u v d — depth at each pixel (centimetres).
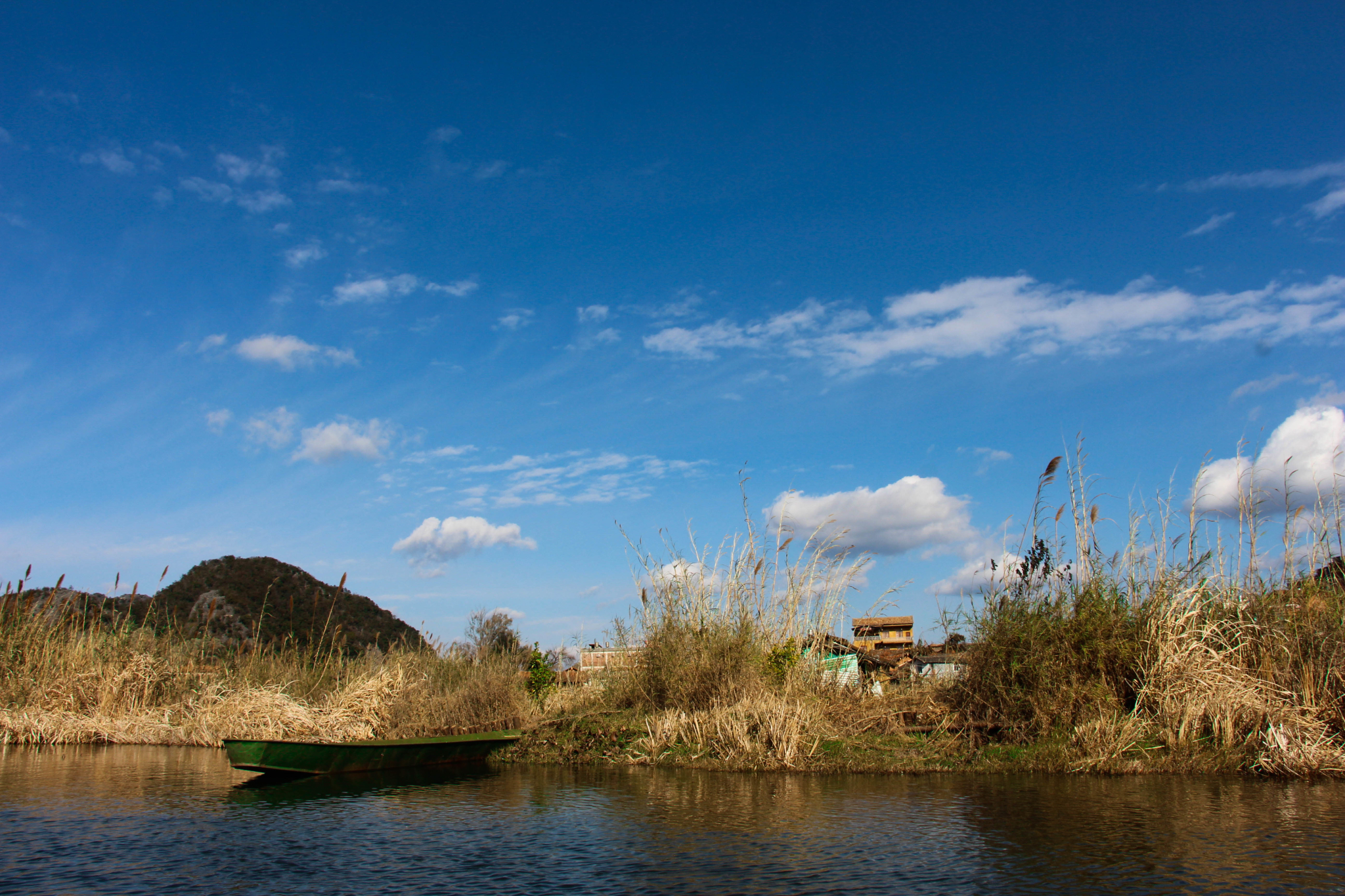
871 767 1115
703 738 1263
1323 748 1003
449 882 630
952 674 1309
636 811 884
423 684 1630
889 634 1952
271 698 1631
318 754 1162
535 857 702
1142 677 1128
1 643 1741
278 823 855
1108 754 1050
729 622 1472
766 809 877
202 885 632
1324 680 1068
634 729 1345
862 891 590
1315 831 736
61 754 1466
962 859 666
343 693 1656
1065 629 1178
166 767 1285
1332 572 1188
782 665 1441
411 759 1269
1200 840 712
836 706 1331
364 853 725
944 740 1175
